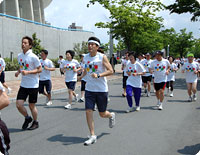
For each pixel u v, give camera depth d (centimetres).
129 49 2644
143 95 1151
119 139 509
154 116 721
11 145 471
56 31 2853
